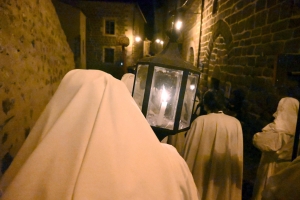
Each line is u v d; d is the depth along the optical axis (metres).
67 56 6.14
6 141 1.84
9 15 2.26
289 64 2.09
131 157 0.70
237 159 2.16
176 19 1.85
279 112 2.20
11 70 2.12
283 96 2.75
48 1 4.59
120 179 0.66
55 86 4.32
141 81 1.34
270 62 3.13
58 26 5.45
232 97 4.29
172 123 1.24
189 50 8.90
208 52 6.11
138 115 0.82
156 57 1.26
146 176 0.69
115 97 0.81
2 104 1.82
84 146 0.71
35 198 0.63
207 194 2.15
